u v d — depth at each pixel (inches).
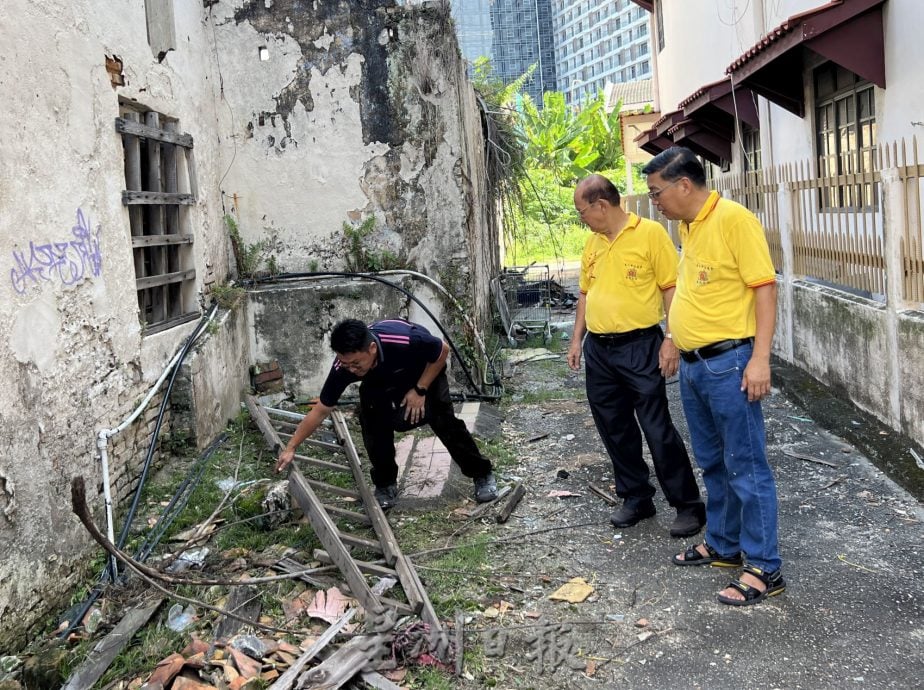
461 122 308.7
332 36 300.0
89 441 179.3
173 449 235.8
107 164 200.1
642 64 2480.3
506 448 250.2
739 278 140.9
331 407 176.6
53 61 173.5
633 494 184.2
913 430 204.8
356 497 197.8
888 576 151.8
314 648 133.3
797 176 294.8
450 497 207.8
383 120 304.2
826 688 120.4
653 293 169.5
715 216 140.9
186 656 136.6
